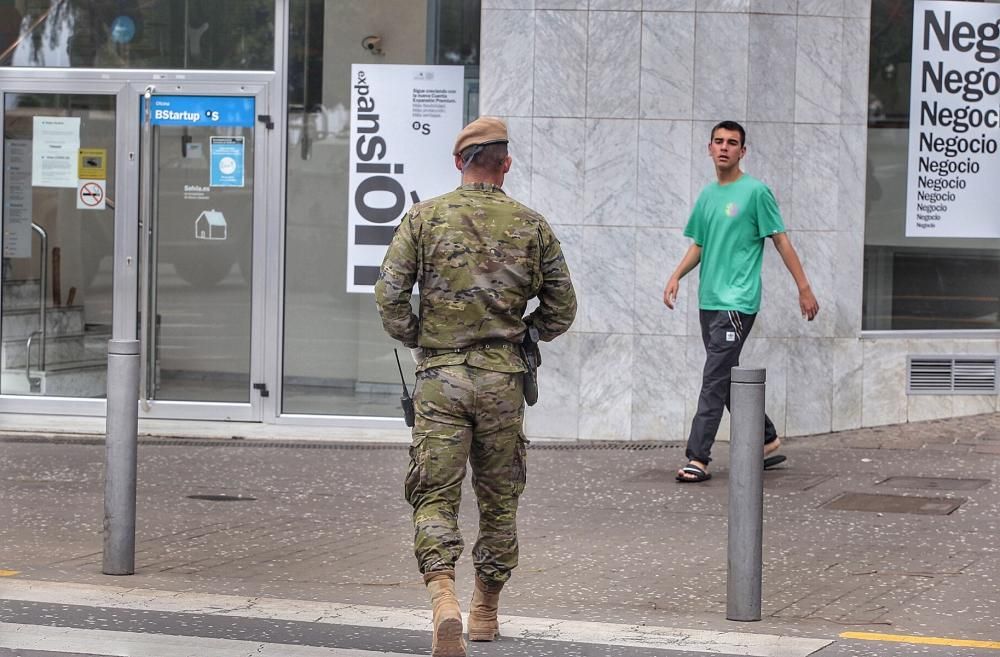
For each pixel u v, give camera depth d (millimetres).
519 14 16719
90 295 18188
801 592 10336
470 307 8297
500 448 8445
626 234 16734
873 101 17484
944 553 11500
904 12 17531
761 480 9602
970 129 17891
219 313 17922
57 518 12789
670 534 12305
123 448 10695
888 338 17500
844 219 17109
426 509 8234
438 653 7742
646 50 16594
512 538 8703
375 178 17484
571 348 16859
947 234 17891
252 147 17703
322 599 10117
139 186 17922
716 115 16641
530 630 9273
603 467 15375
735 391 9570
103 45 17953
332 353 17781
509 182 16844
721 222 14297
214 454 16172
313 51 17516
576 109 16688
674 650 8812
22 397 18359
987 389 17938
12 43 18109
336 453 16391
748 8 16547
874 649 8852
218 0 17656
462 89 17297
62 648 8680
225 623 9359
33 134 18125
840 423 17203
